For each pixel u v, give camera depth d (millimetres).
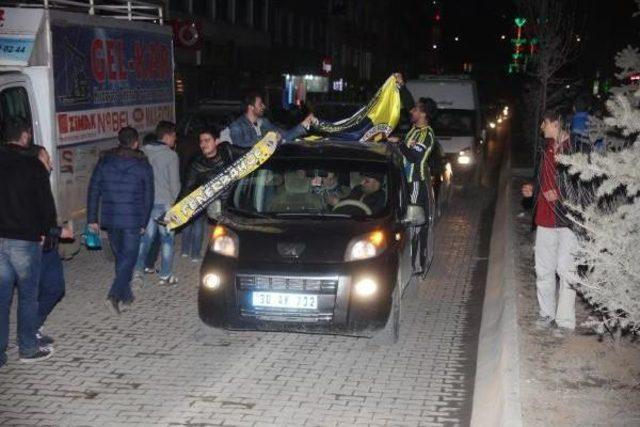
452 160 17875
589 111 13188
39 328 7047
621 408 5219
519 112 39000
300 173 7496
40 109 8523
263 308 6613
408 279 7781
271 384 6191
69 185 9016
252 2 39062
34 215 6289
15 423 5438
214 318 6727
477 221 13805
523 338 6691
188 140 11797
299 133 8875
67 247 9211
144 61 11055
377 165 7551
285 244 6703
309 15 50969
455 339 7348
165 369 6504
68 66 8922
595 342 6578
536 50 22047
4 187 6195
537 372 5895
